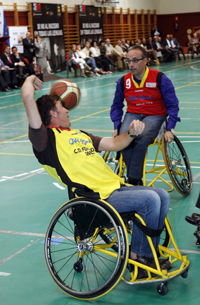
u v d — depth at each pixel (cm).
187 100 1141
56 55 2202
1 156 656
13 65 1606
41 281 290
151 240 259
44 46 2100
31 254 330
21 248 341
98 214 270
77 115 1003
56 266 309
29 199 456
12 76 1625
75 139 270
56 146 265
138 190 265
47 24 2127
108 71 2091
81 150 269
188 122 848
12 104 1245
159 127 405
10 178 538
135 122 271
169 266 274
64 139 267
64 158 264
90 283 282
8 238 361
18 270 306
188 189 446
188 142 675
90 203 256
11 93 1520
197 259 307
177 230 360
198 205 319
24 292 276
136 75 405
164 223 279
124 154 395
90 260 318
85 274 296
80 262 297
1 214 416
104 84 1616
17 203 446
